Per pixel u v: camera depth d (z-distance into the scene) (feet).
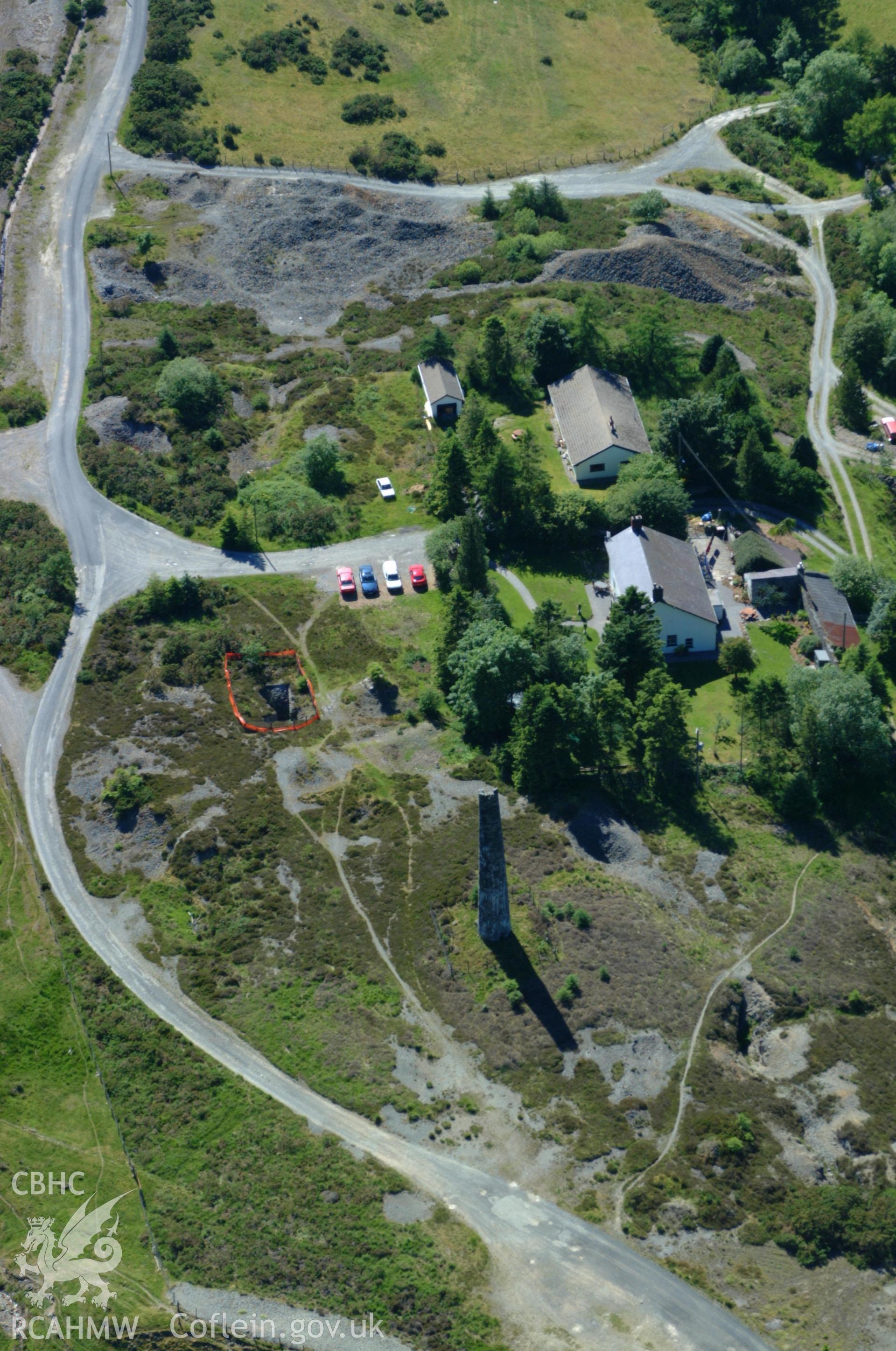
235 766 333.62
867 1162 243.81
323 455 436.35
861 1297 222.48
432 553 397.39
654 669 335.26
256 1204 238.48
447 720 350.02
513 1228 231.91
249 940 289.94
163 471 444.14
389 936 287.28
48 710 354.33
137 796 321.93
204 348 510.99
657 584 370.73
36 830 320.70
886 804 329.72
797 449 457.68
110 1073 264.93
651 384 490.90
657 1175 239.71
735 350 522.06
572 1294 221.66
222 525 414.00
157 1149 250.57
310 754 337.72
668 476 418.51
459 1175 240.73
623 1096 252.62
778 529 432.25
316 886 301.22
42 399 476.95
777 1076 260.01
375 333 525.75
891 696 370.32
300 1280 225.97
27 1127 257.14
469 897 293.43
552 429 467.11
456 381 475.31
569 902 290.35
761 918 291.58
